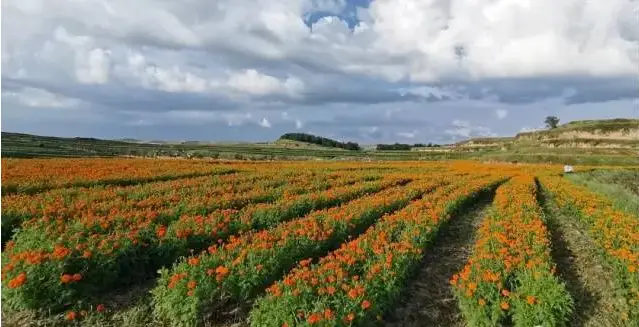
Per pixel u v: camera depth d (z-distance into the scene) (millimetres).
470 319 8938
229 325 8719
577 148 115438
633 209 21219
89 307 9047
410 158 100375
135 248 10516
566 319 8734
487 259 10852
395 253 10930
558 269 13273
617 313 10102
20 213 13094
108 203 16203
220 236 12609
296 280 8555
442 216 17047
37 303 8539
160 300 8820
